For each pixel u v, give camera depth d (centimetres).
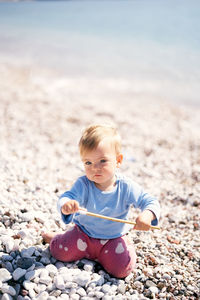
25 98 852
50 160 527
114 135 262
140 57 1284
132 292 248
